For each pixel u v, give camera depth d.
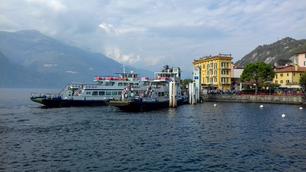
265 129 59.16
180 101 120.88
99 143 45.53
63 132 55.03
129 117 77.75
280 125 64.75
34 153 39.16
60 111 92.38
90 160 36.06
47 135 51.97
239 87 168.50
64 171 31.88
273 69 158.62
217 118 76.88
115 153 39.44
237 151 40.66
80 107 103.81
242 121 71.19
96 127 60.94
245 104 126.31
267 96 132.00
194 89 126.94
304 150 41.22
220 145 44.38
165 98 108.94
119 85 111.00
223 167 33.62
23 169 32.44
